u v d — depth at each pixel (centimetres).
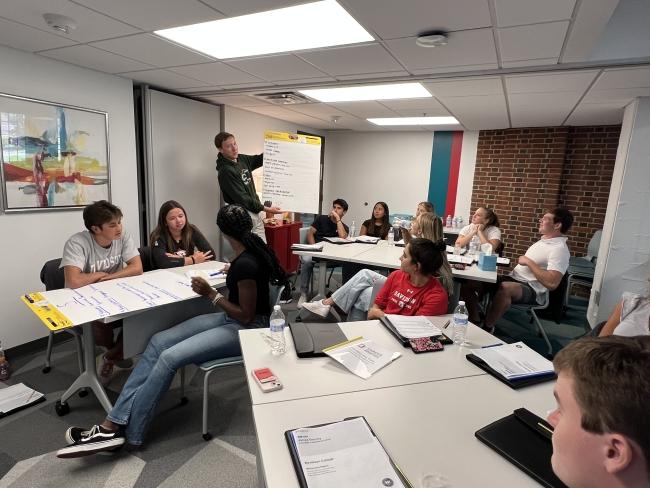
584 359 61
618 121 438
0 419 203
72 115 290
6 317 268
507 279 327
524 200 536
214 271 247
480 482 86
